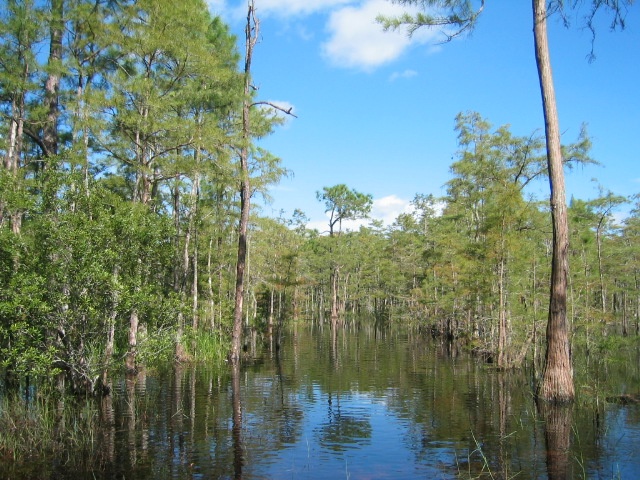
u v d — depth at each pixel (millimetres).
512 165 21719
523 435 8195
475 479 6277
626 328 32281
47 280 9445
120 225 10336
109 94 12984
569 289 18188
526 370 15758
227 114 18938
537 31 10719
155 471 6574
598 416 9367
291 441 7969
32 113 13984
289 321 39094
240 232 18312
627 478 6195
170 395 11656
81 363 10125
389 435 8359
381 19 11086
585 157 20125
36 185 10023
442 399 11320
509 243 16406
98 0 13633
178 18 13250
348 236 53656
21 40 13203
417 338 30656
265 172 18156
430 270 33375
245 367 16891
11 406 8828
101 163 17250
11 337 9477
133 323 13758
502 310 16766
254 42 17812
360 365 17484
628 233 32625
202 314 21344
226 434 8344
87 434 8211
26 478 6359
